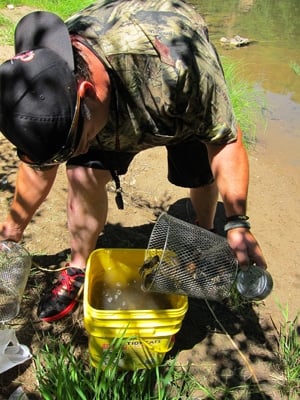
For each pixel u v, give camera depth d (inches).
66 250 118.0
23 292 98.0
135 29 71.9
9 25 281.3
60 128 64.1
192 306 107.5
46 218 127.1
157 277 79.6
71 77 63.8
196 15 81.7
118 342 82.4
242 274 75.5
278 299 113.0
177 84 70.8
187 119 75.7
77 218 95.0
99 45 71.0
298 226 140.9
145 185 150.2
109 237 124.3
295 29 365.7
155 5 76.6
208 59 75.0
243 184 78.2
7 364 87.1
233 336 102.2
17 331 97.4
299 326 106.0
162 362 93.4
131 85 72.4
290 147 190.2
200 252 80.8
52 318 99.0
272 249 129.6
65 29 65.7
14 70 63.3
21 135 64.1
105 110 71.3
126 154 91.2
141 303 93.3
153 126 77.7
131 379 87.0
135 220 132.0
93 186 91.2
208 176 105.3
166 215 81.0
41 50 64.2
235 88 213.8
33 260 113.8
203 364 95.7
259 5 446.0
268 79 258.5
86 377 87.0
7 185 139.4
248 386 92.4
